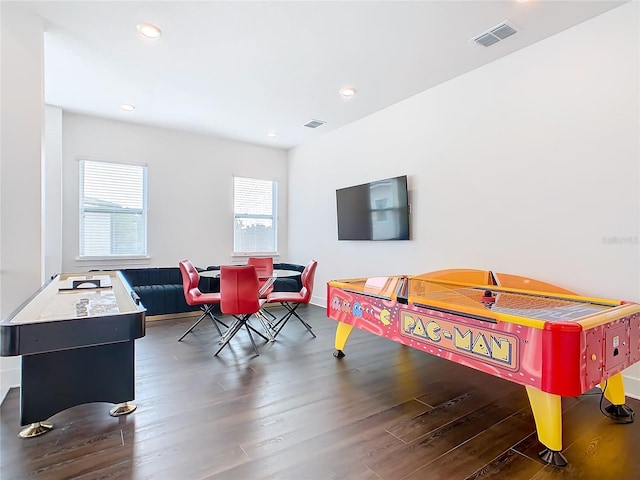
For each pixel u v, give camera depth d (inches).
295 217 253.6
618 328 74.4
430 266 156.1
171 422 82.7
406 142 167.0
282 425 82.0
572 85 109.2
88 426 80.5
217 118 193.5
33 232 102.0
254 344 134.9
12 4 97.6
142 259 207.8
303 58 127.3
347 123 201.3
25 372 76.2
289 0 95.7
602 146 102.8
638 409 91.0
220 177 234.1
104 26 108.0
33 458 68.5
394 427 81.6
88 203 193.6
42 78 103.9
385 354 133.4
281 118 193.2
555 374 64.3
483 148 134.6
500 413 88.5
